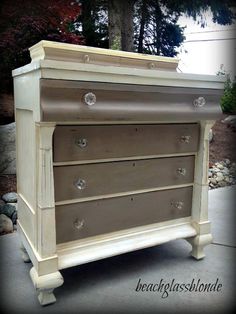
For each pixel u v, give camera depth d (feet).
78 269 4.25
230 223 5.87
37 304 3.45
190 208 4.47
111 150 3.57
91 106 3.12
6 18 7.36
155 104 3.56
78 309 3.38
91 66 3.07
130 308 3.41
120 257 4.60
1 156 7.13
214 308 3.42
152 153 3.91
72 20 8.52
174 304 3.49
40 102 2.89
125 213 3.87
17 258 4.48
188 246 4.98
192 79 3.79
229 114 12.91
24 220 4.05
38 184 3.29
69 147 3.29
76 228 3.52
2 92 8.30
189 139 4.21
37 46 3.53
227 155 11.27
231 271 4.18
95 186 3.57
